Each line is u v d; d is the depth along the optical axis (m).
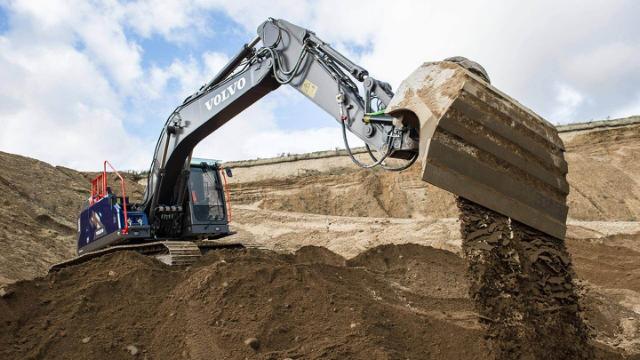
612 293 12.40
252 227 26.84
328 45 7.67
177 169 10.95
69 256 17.56
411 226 23.16
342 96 7.14
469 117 5.22
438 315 8.44
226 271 7.57
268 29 8.68
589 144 34.75
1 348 6.44
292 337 6.48
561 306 5.17
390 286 9.88
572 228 23.38
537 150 5.52
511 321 4.87
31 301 7.45
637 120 34.81
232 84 9.48
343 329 6.50
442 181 4.99
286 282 7.42
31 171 23.34
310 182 34.62
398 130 6.15
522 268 5.09
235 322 6.66
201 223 11.56
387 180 33.81
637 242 20.73
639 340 8.84
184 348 6.38
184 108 10.49
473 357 6.06
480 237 5.12
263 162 38.72
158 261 9.34
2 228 16.70
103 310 7.39
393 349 6.17
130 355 6.42
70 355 6.42
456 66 5.42
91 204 11.63
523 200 5.32
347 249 21.61
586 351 5.14
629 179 31.47
